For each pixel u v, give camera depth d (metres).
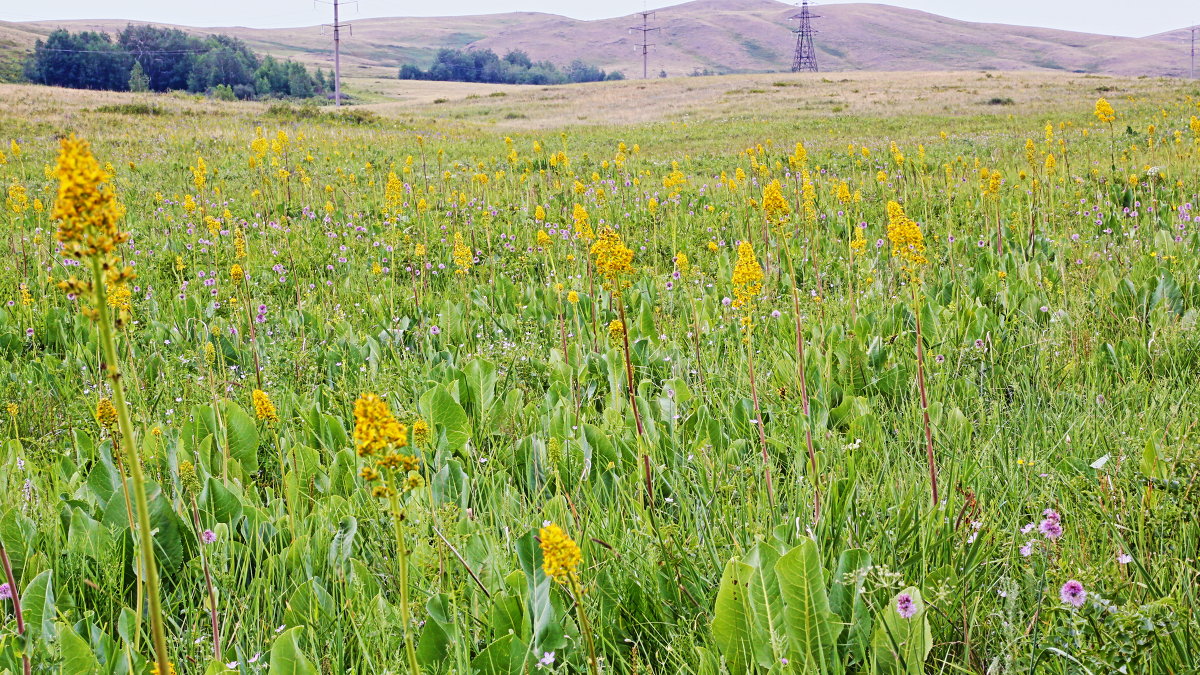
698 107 46.28
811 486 3.00
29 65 119.38
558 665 2.40
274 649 2.14
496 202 12.09
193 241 9.40
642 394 4.41
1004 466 3.27
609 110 49.44
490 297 6.83
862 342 4.88
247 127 29.69
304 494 3.48
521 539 2.53
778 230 3.33
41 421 4.56
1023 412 3.91
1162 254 6.35
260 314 6.15
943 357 4.52
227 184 15.55
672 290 6.60
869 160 17.31
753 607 2.23
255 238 9.79
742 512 3.04
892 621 2.19
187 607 2.69
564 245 9.16
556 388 4.47
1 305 7.06
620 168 16.36
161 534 2.98
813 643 2.21
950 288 6.03
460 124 40.53
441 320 5.96
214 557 2.84
